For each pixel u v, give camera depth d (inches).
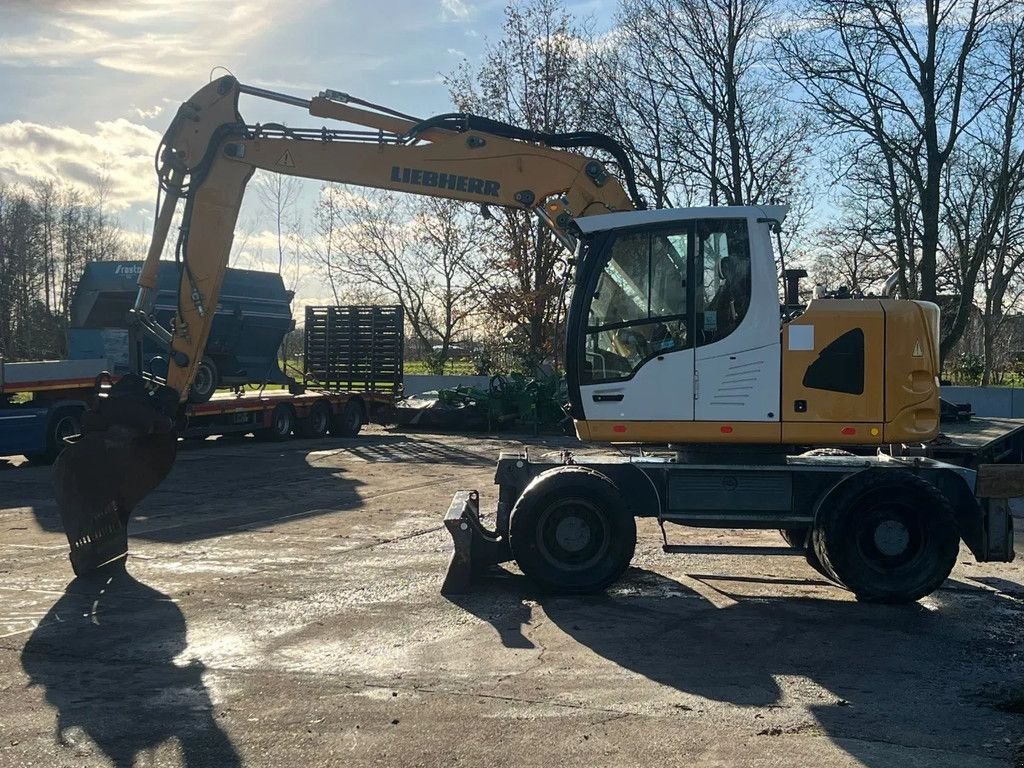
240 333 844.6
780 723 203.3
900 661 248.8
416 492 558.3
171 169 402.6
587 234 332.2
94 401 359.3
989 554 318.3
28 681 228.8
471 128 395.2
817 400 319.3
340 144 397.4
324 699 216.2
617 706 213.0
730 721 204.4
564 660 247.0
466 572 319.3
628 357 327.6
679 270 325.4
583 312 330.0
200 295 400.8
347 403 982.4
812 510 323.9
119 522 359.3
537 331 1342.3
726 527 328.2
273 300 874.1
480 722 202.5
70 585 325.7
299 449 828.6
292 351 1266.0
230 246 404.2
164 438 366.3
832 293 355.3
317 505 506.9
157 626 275.9
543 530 315.9
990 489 316.8
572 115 1322.6
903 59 1071.0
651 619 289.4
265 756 185.0
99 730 198.2
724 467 326.0
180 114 401.4
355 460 741.9
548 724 201.6
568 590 313.9
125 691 221.6
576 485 314.0
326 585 327.3
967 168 1209.4
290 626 276.5
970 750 189.3
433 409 1035.3
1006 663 247.8
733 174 1230.3
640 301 327.6
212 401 806.5
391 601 306.8
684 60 1232.8
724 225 323.9
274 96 407.2
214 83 402.6
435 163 392.2
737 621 288.2
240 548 390.0
